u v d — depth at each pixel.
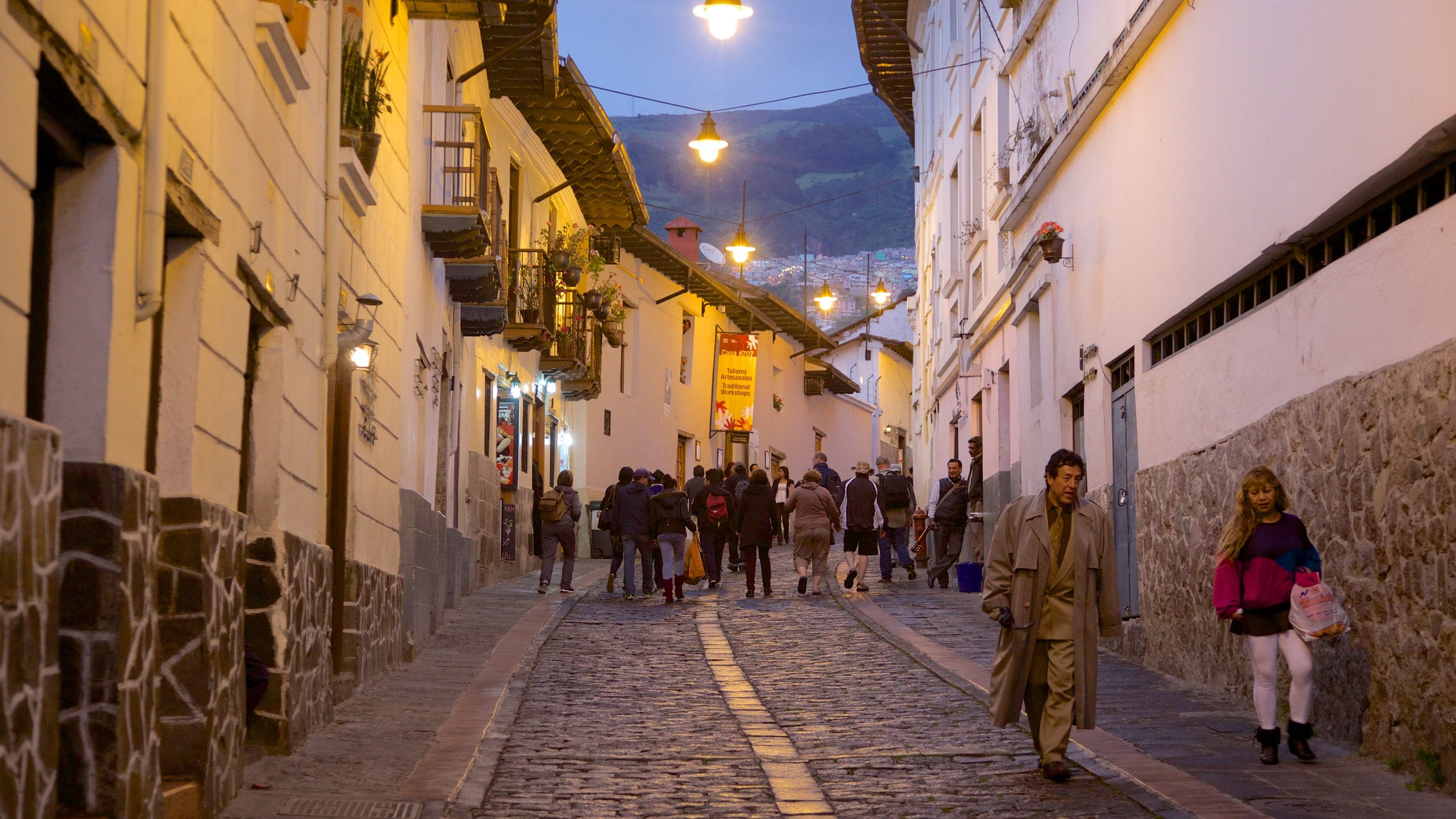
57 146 4.89
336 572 10.16
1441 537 7.21
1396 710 7.77
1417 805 6.89
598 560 29.02
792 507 20.03
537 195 24.55
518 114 22.23
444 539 15.77
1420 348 7.59
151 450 6.22
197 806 6.13
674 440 36.69
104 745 4.92
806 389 49.03
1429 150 7.52
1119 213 13.66
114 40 5.00
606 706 10.46
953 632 15.33
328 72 9.35
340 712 9.64
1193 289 11.44
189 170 6.03
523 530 24.52
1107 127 14.09
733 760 8.45
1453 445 7.09
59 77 4.50
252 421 7.93
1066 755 8.46
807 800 7.36
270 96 7.67
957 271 25.53
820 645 14.41
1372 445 8.07
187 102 6.00
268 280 7.67
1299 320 9.36
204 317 6.37
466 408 19.66
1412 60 7.56
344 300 10.15
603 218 29.67
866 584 20.64
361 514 10.84
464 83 17.95
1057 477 7.97
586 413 30.16
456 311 18.25
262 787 7.09
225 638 6.62
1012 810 7.07
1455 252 7.22
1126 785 7.52
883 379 54.53
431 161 14.77
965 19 23.91
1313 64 8.98
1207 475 11.08
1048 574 7.92
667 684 11.70
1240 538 8.24
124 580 5.01
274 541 7.89
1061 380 16.16
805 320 45.47
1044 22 16.91
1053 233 15.33
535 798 7.32
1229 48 10.61
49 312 5.01
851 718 10.02
